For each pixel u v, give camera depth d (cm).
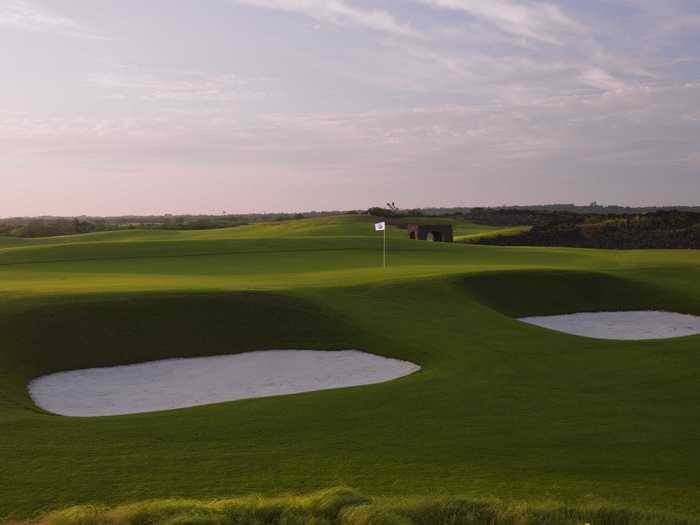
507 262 6338
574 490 1302
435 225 10569
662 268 5388
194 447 1577
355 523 1077
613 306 4334
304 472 1402
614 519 1126
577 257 6781
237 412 1914
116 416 1900
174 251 6500
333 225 13138
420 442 1617
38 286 3675
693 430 1708
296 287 3731
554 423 1780
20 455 1502
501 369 2439
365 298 3606
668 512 1167
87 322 2928
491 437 1656
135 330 2953
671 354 2648
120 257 6075
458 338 2964
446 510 1136
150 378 2623
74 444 1591
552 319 4038
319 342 3025
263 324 3144
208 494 1278
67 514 1112
